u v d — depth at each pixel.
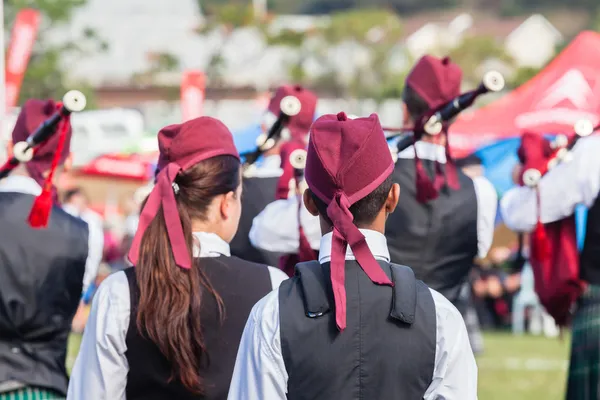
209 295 4.86
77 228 6.20
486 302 23.11
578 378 8.02
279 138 7.35
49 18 38.84
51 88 39.59
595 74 17.95
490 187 7.05
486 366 16.47
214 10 59.97
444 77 6.93
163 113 52.59
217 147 4.98
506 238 22.78
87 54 41.75
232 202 5.06
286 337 4.07
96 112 24.97
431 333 4.11
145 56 58.69
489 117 20.64
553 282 7.97
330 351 4.05
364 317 4.09
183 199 4.95
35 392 5.91
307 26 64.56
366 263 4.10
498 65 68.75
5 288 5.91
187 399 4.73
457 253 6.90
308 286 4.15
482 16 140.00
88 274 6.22
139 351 4.70
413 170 6.92
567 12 135.00
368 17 64.88
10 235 5.96
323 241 4.30
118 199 25.12
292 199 6.53
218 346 4.82
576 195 7.61
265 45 60.78
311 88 64.44
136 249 4.76
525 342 20.41
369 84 63.56
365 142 4.16
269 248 6.60
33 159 6.23
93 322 4.74
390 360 4.06
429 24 96.06
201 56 58.34
